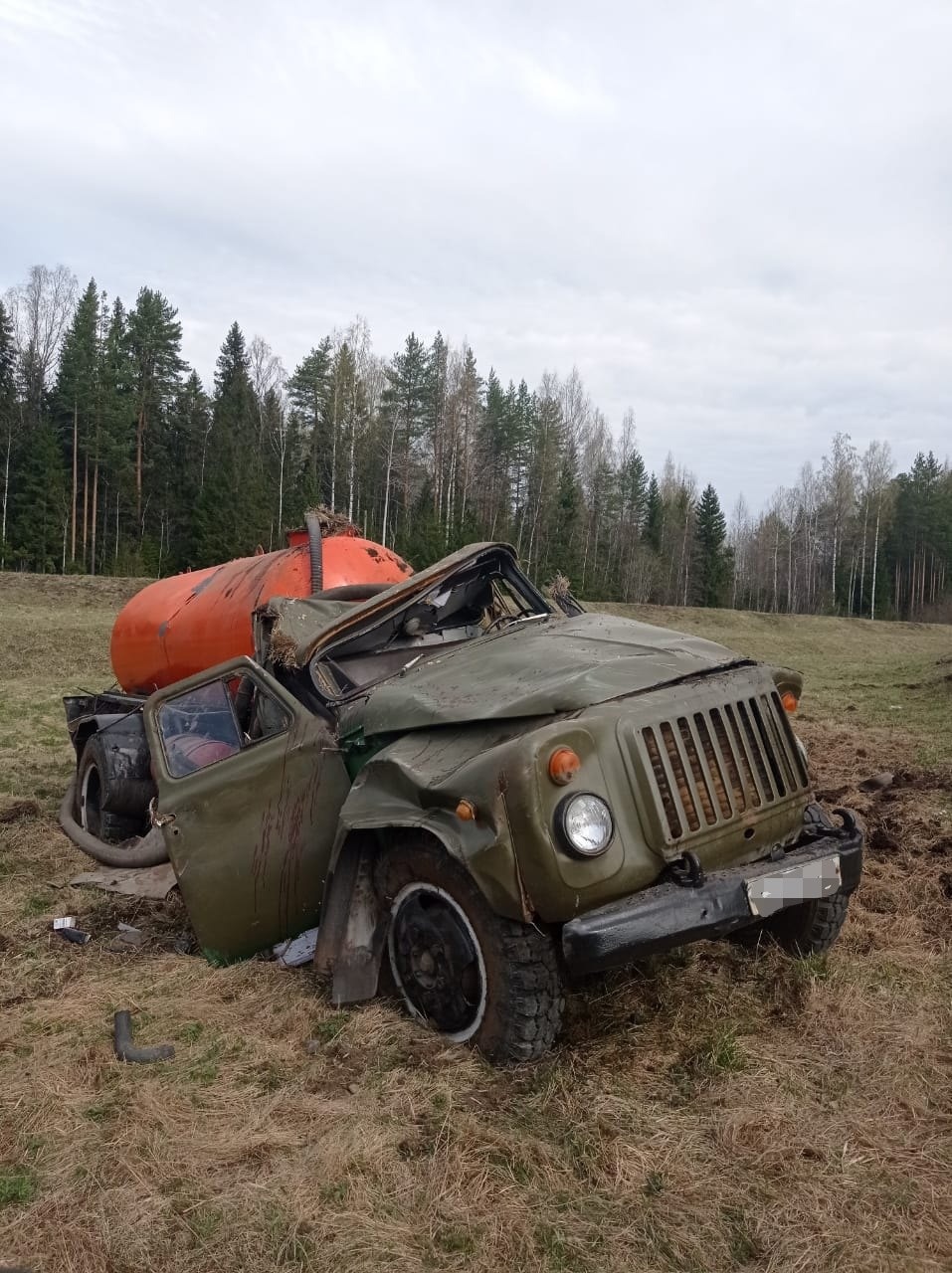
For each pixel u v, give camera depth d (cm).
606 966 306
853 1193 275
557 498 6062
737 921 331
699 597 7062
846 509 7612
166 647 754
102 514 5412
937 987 411
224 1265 249
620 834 329
